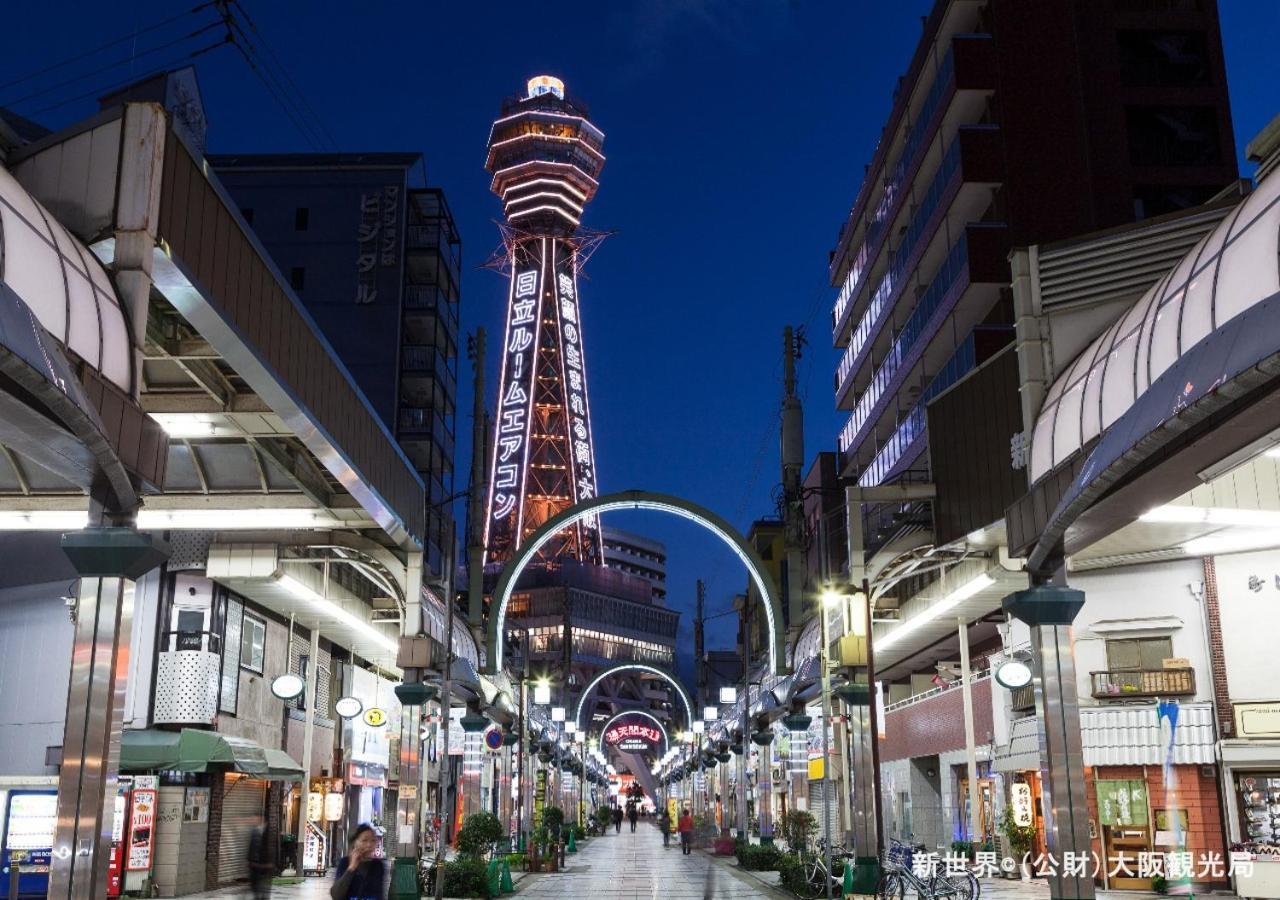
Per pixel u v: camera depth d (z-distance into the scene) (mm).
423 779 28812
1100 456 13328
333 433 22281
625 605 186375
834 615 33562
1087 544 16562
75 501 20109
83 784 13141
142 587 28453
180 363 20000
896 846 28453
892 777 50406
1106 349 20391
